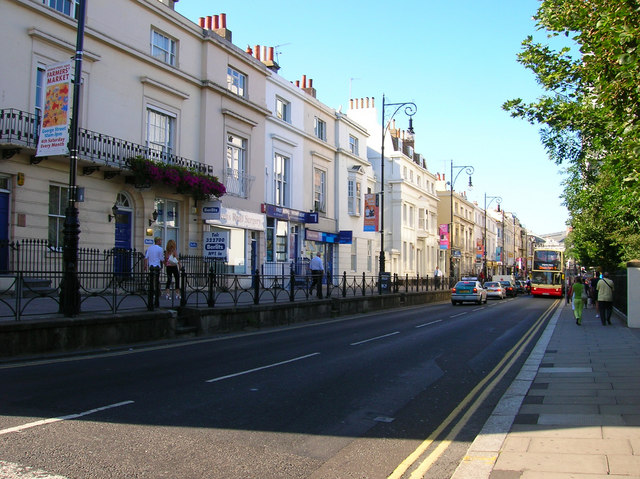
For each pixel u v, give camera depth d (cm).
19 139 1459
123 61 1917
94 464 474
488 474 468
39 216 1589
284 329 1647
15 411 627
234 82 2517
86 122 1761
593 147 1303
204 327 1405
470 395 817
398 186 4825
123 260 1741
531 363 1092
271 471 479
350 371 966
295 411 682
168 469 471
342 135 3681
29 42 1577
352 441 577
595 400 741
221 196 2311
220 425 606
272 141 2825
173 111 2150
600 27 731
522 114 1203
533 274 4794
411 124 2841
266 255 2764
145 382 805
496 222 9606
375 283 3142
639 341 1394
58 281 1112
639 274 1791
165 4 2189
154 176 1853
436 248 6003
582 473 463
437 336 1562
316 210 3284
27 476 440
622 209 1231
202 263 2016
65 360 958
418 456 537
